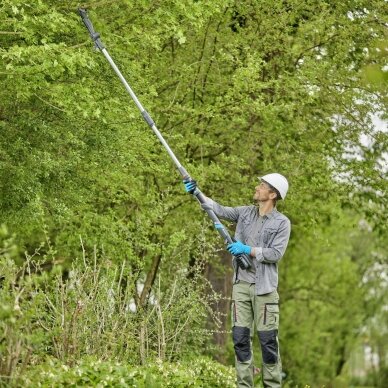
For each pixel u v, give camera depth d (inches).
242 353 370.3
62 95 413.7
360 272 1293.1
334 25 623.2
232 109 556.4
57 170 459.8
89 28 409.7
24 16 380.5
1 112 455.5
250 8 593.6
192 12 433.1
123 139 469.1
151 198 569.3
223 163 615.5
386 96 621.6
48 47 382.0
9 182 443.2
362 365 1680.6
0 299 305.1
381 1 617.3
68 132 440.5
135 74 473.4
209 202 380.2
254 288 367.6
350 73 617.6
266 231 369.7
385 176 666.2
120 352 413.1
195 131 607.8
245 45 591.8
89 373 345.7
